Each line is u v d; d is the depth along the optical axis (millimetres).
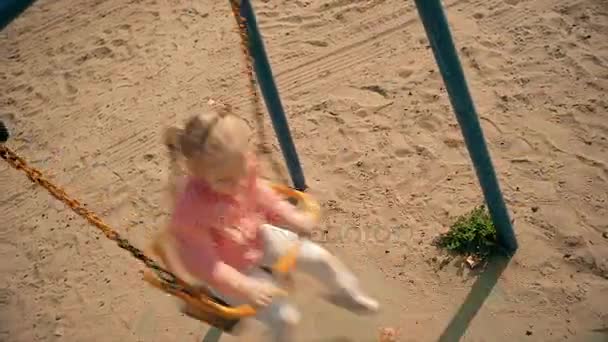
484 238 3979
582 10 5402
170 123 5316
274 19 6031
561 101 4762
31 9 6973
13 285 4410
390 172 4535
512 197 4223
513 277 3830
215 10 6348
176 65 5848
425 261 4004
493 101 4859
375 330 3725
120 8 6676
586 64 4980
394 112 4945
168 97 5566
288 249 3055
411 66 5273
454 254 4000
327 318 3793
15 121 5715
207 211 2865
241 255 3031
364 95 5137
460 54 5254
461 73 3197
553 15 5410
